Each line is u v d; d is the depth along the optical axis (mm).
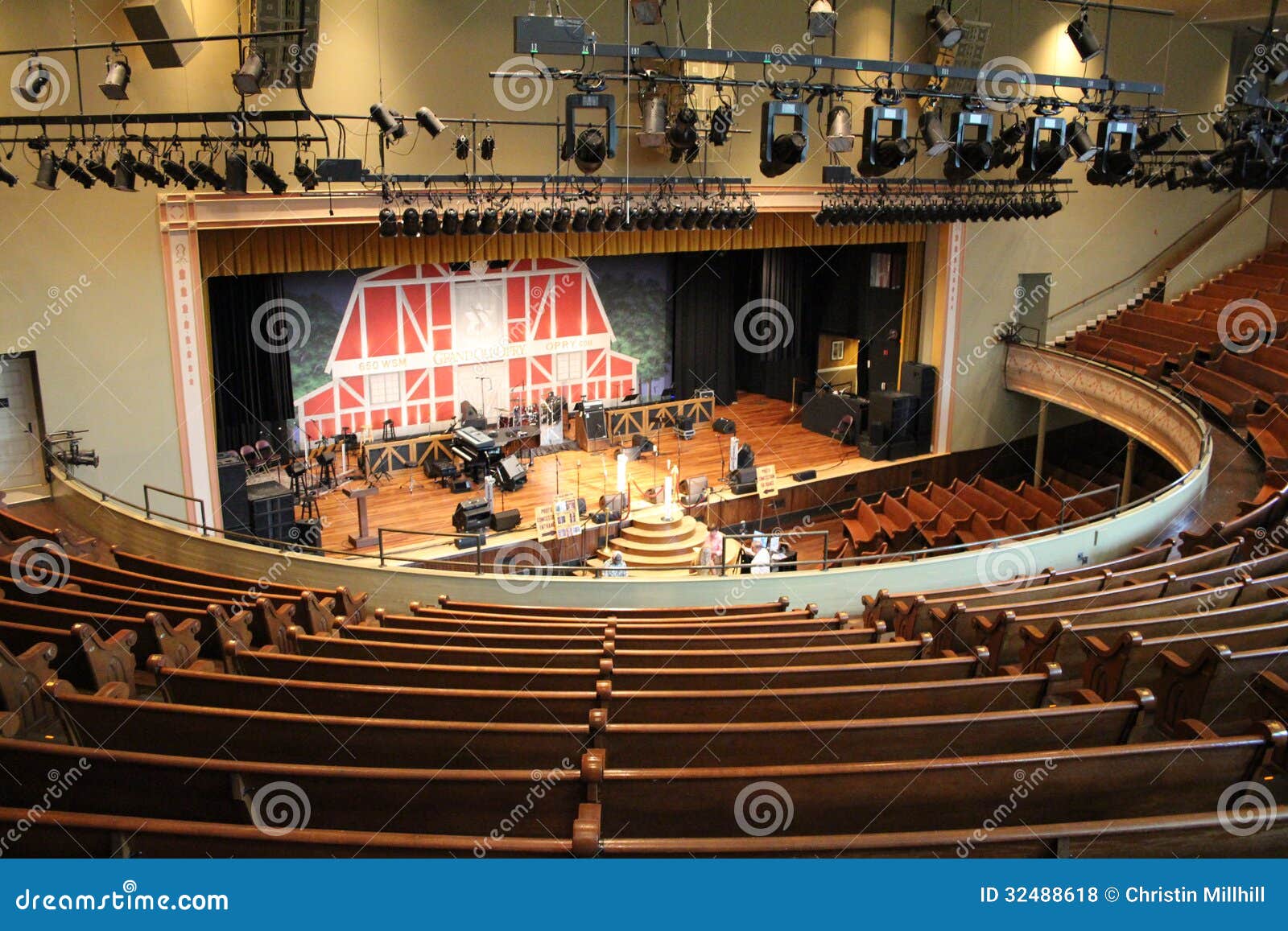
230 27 10875
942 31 9539
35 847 2998
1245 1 17375
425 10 12039
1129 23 17984
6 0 9898
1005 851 3170
